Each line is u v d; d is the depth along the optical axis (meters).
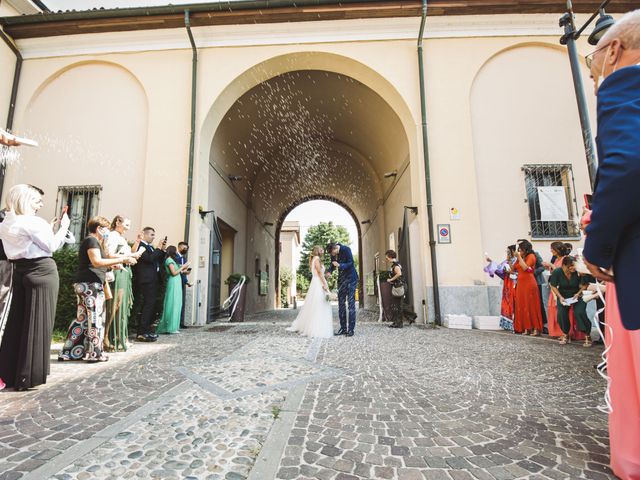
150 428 2.05
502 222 7.93
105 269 4.07
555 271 5.29
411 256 8.25
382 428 2.07
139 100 8.48
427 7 8.12
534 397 2.65
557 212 7.88
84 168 8.28
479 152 8.17
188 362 3.80
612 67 1.28
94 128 8.43
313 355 4.20
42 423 2.13
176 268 6.40
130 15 8.18
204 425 2.09
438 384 3.00
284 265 36.31
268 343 5.08
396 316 7.21
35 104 8.63
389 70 8.36
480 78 8.41
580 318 4.95
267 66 8.55
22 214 2.92
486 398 2.62
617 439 1.53
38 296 2.92
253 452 1.76
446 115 8.18
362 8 8.16
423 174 8.04
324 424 2.12
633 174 0.92
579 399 2.60
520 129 8.23
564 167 8.08
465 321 7.12
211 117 8.36
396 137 10.33
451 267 7.66
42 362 2.89
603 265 1.10
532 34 8.33
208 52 8.45
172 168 7.98
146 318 5.36
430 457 1.72
